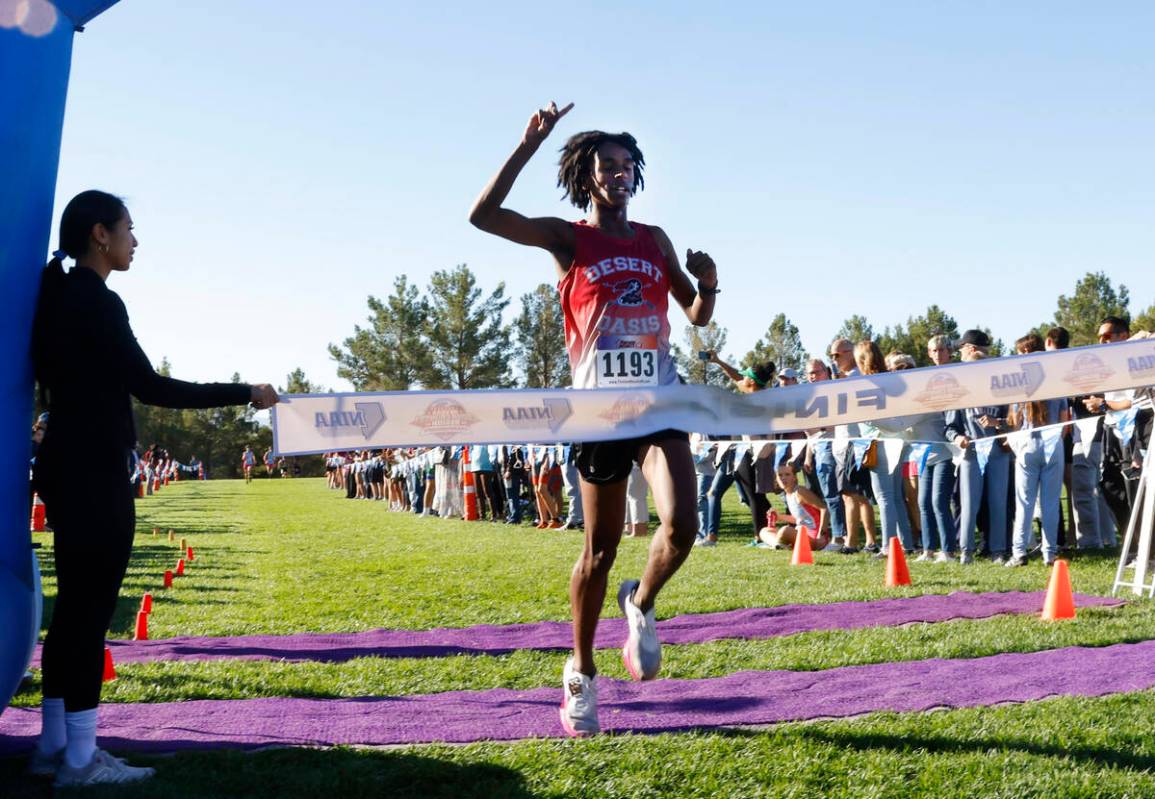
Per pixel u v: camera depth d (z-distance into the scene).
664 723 3.80
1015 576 8.04
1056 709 3.84
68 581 3.17
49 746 3.25
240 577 9.55
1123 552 7.23
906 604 6.61
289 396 3.63
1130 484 8.60
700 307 3.82
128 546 3.26
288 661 5.14
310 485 49.53
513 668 4.94
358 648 5.58
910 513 11.07
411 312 74.31
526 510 19.12
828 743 3.46
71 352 3.20
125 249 3.42
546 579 8.69
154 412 79.88
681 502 3.49
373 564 10.50
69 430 3.20
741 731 3.66
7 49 3.19
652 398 3.66
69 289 3.26
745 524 15.64
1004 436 8.91
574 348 3.78
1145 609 6.25
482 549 11.85
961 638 5.30
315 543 13.59
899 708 3.92
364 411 3.69
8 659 3.27
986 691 4.16
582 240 3.72
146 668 4.88
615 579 8.42
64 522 3.17
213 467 83.75
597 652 5.32
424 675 4.77
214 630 6.30
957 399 4.69
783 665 4.81
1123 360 4.97
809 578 8.23
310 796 2.95
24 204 3.21
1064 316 69.38
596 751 3.39
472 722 3.82
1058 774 3.09
